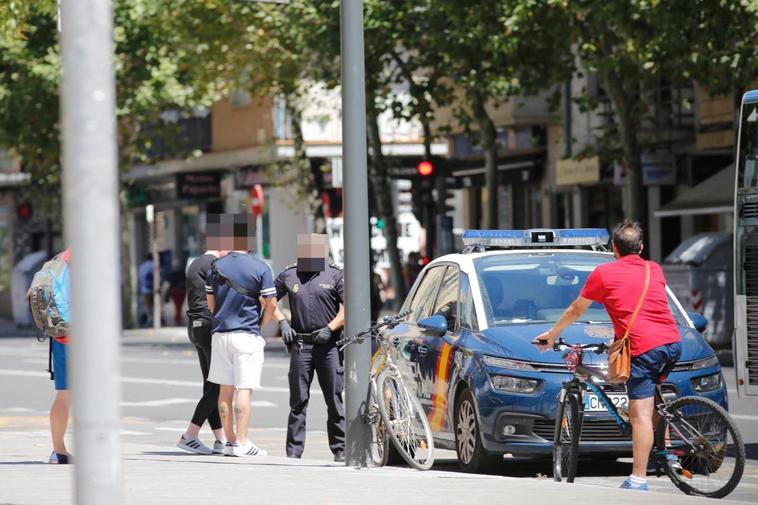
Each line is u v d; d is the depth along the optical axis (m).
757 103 36.06
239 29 88.38
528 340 28.95
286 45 85.62
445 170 76.56
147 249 143.75
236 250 31.06
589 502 21.31
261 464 28.62
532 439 28.16
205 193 125.19
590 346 26.03
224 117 120.12
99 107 11.62
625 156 74.25
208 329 32.38
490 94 82.12
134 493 22.56
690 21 62.84
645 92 83.69
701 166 84.00
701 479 24.58
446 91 82.94
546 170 99.31
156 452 32.78
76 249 11.55
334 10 76.44
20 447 33.31
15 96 100.81
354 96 27.91
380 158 87.62
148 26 94.88
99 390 11.56
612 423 27.48
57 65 96.25
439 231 76.19
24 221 139.38
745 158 36.25
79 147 11.57
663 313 24.70
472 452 29.27
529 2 66.44
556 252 32.19
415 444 29.47
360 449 28.78
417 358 31.98
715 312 68.56
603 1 64.44
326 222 95.38
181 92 97.38
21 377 63.84
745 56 62.25
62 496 21.94
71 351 11.59
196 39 90.25
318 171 98.69
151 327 116.44
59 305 28.69
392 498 21.88
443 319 30.58
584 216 95.62
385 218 88.06
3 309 157.38
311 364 31.92
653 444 24.98
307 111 109.38
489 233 32.88
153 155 128.25
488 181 85.44
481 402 28.75
